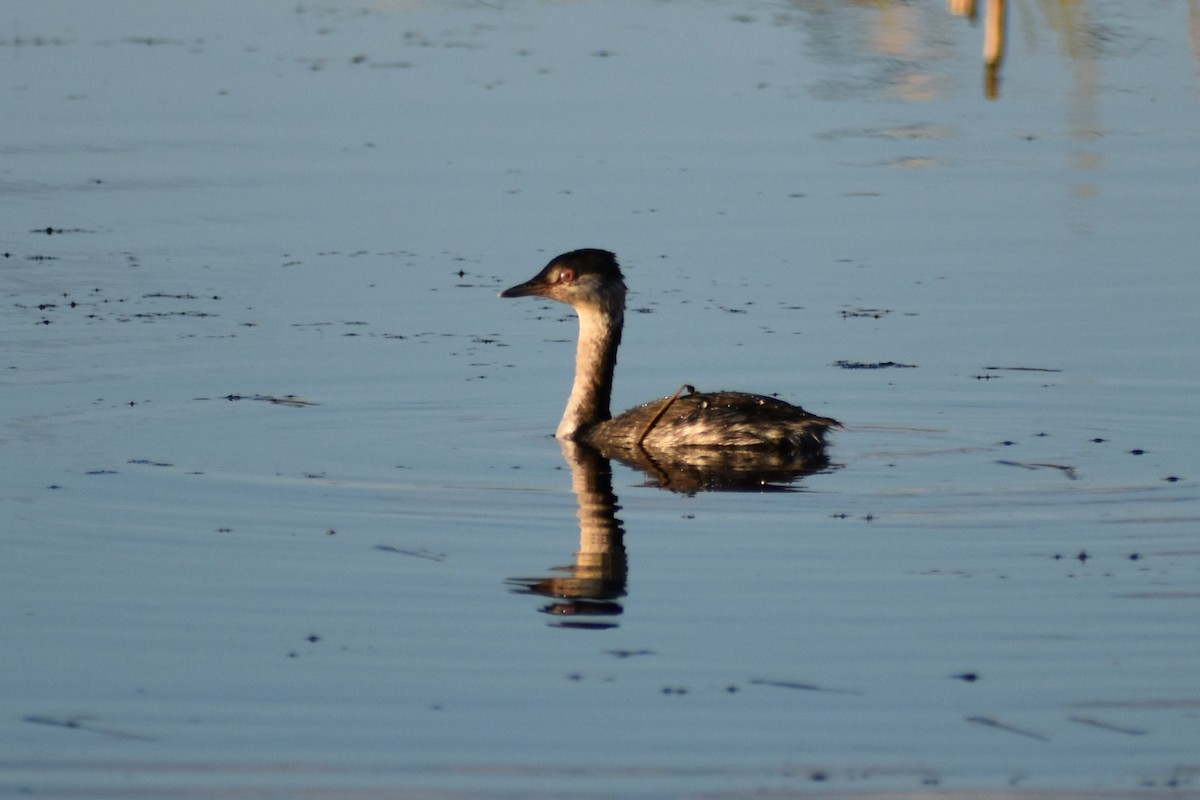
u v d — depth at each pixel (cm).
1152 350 1806
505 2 3897
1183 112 2920
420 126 2850
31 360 1780
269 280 2100
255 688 1031
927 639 1102
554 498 1402
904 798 901
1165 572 1214
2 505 1359
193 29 3600
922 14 3725
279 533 1305
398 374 1761
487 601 1171
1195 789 908
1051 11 3591
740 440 1527
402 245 2252
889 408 1645
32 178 2539
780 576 1215
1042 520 1329
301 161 2647
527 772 927
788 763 938
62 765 938
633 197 2467
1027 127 2858
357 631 1118
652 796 902
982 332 1884
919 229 2316
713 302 2012
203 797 900
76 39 3472
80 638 1105
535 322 1966
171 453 1505
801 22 3656
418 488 1425
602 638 1105
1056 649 1084
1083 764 939
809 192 2494
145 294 2038
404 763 938
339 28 3619
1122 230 2288
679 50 3403
